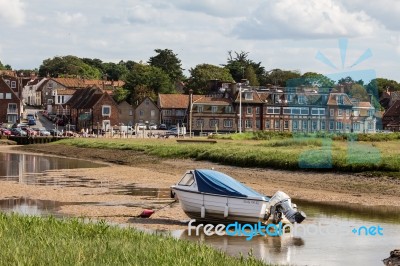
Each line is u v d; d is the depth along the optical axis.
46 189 49.84
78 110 167.88
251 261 23.59
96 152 96.94
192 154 79.81
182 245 24.91
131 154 88.94
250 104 152.62
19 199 43.94
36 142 127.25
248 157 67.56
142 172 67.75
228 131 153.00
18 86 185.00
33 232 25.83
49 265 20.25
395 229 33.78
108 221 35.28
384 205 42.84
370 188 49.97
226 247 29.20
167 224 34.72
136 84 188.75
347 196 47.31
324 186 52.53
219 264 22.55
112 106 161.00
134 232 27.78
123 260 21.53
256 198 33.34
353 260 26.86
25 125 163.88
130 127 150.75
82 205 41.44
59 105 188.25
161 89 190.38
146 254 22.53
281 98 152.50
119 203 42.62
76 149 104.50
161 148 87.00
